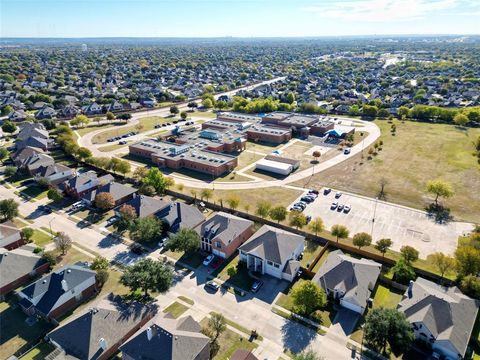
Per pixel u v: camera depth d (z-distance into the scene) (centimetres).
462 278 7362
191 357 5438
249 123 19462
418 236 9438
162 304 7075
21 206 11181
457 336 5878
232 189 12394
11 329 6569
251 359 5378
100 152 16250
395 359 5859
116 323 6128
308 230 9606
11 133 18575
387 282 7644
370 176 13175
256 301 7169
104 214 10625
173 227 9325
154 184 11838
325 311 6894
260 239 8206
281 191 12194
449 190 10781
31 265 7931
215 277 7894
